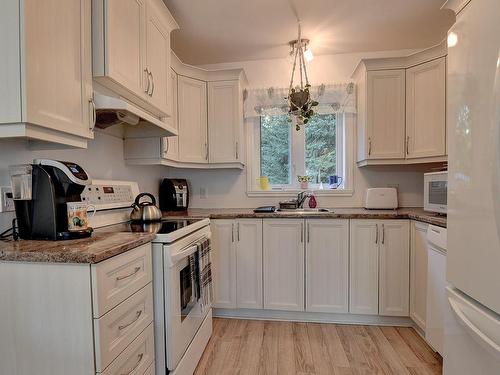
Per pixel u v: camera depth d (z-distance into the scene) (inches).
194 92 105.0
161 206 107.7
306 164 120.9
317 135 120.0
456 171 45.6
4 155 50.4
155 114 78.5
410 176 112.7
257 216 94.5
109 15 53.4
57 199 49.4
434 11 86.6
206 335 79.3
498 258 35.6
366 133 101.2
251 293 96.0
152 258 57.0
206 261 77.7
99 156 76.5
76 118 49.0
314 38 102.4
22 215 49.6
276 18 89.6
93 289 39.4
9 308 41.6
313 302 93.1
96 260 38.9
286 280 94.3
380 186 113.9
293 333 87.4
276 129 122.1
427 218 75.7
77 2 49.4
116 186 77.6
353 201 115.0
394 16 89.1
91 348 39.6
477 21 39.0
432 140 93.1
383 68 99.7
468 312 42.1
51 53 43.7
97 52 53.1
